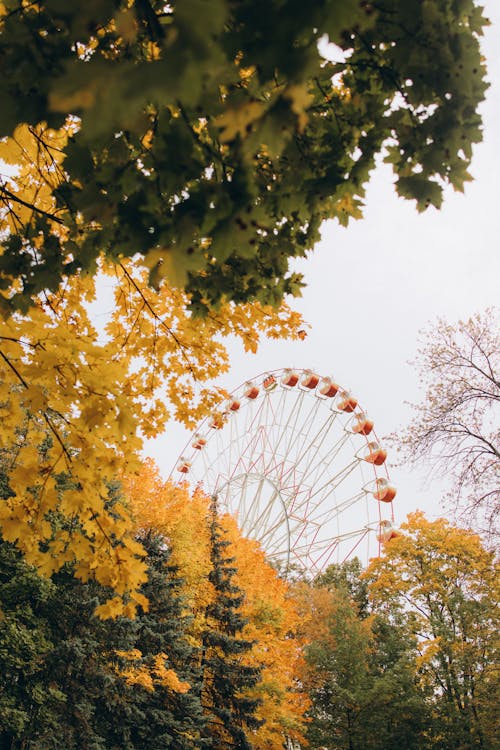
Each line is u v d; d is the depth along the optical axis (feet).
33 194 13.05
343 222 10.00
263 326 15.11
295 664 76.89
